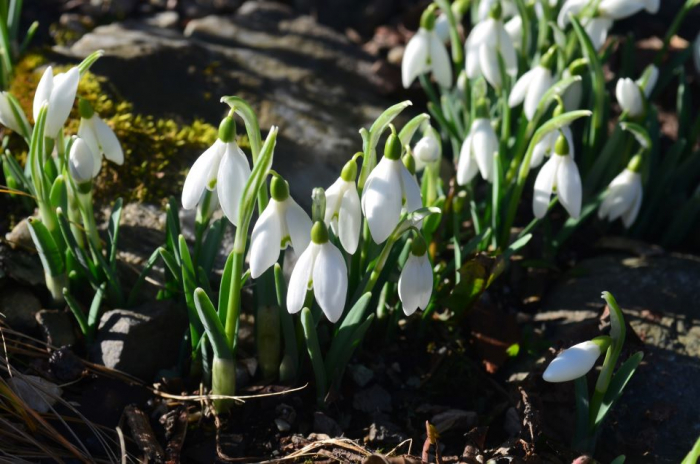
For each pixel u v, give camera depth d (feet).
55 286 1.95
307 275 1.70
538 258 2.19
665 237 2.24
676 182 2.26
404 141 1.82
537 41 2.29
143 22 2.59
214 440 1.88
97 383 1.91
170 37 2.45
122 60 2.29
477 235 2.05
